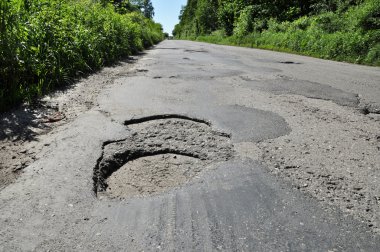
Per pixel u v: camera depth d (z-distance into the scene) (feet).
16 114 12.79
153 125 12.16
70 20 24.07
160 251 5.70
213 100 15.90
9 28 15.19
